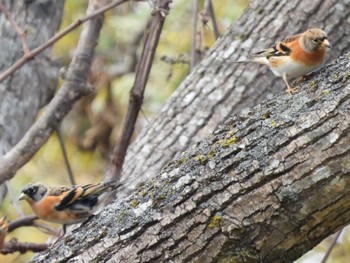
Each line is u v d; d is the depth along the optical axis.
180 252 7.76
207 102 13.02
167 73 17.50
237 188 7.70
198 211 7.77
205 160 7.95
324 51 10.26
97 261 7.98
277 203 7.59
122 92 18.11
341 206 7.56
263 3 13.41
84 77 10.47
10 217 17.45
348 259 16.33
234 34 13.34
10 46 12.70
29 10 13.04
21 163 10.05
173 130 12.98
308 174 7.54
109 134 19.64
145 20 17.78
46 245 10.77
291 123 7.74
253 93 12.88
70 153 19.56
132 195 8.27
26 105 12.66
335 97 7.66
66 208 10.12
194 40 13.55
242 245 7.69
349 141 7.48
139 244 7.88
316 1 13.05
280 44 10.50
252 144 7.82
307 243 7.77
